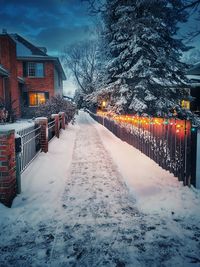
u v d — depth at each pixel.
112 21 12.83
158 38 11.64
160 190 4.24
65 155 7.40
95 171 5.63
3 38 16.75
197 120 13.38
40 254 2.53
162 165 5.71
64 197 4.04
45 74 24.28
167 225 3.07
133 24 11.55
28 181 4.75
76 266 2.35
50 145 8.47
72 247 2.65
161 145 5.80
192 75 26.22
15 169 3.99
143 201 3.82
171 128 5.16
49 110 15.73
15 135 4.05
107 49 14.05
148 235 2.85
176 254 2.50
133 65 12.72
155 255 2.49
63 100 17.33
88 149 8.57
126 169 5.74
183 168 4.50
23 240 2.78
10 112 14.98
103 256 2.49
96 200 3.91
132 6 11.73
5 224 3.12
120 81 12.60
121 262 2.40
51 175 5.28
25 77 23.94
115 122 12.85
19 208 3.57
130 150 8.23
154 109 12.80
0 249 2.62
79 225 3.11
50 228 3.04
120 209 3.57
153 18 11.27
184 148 4.46
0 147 3.47
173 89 12.93
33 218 3.29
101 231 2.96
